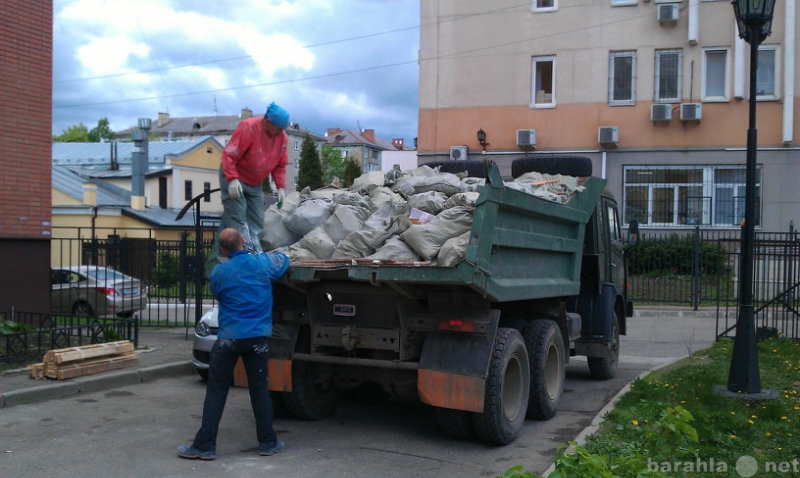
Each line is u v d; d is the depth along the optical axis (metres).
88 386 8.62
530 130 23.52
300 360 6.86
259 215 6.74
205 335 9.08
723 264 20.30
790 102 21.62
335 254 6.31
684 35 22.55
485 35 24.27
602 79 23.25
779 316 14.12
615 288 9.74
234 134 6.41
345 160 63.91
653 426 5.91
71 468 5.62
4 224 11.47
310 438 6.65
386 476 5.55
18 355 9.48
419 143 24.86
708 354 10.73
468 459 6.05
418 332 6.50
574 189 8.15
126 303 16.25
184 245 14.01
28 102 11.84
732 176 22.38
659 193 22.95
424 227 5.91
